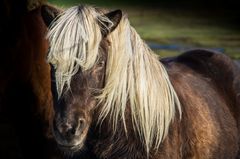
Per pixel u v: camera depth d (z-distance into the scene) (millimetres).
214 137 8766
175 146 7961
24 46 10148
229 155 9273
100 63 7309
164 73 8156
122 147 7719
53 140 9484
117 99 7578
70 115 7082
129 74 7672
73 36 7172
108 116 7633
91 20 7254
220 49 24359
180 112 8109
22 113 10328
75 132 7039
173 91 8172
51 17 7758
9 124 13117
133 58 7734
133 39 7809
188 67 9586
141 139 7715
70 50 7137
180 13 39219
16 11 10281
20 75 10180
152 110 7777
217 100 9328
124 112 7680
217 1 46125
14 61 10188
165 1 47156
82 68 7145
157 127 7793
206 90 9234
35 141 10297
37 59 10094
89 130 7723
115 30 7559
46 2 10508
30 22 10211
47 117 10109
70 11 7348
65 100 7137
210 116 8859
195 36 28078
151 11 40156
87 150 7859
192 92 8875
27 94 10195
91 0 46562
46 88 10086
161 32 29359
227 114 9391
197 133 8430
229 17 37156
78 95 7145
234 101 9789
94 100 7348
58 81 7164
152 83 7867
